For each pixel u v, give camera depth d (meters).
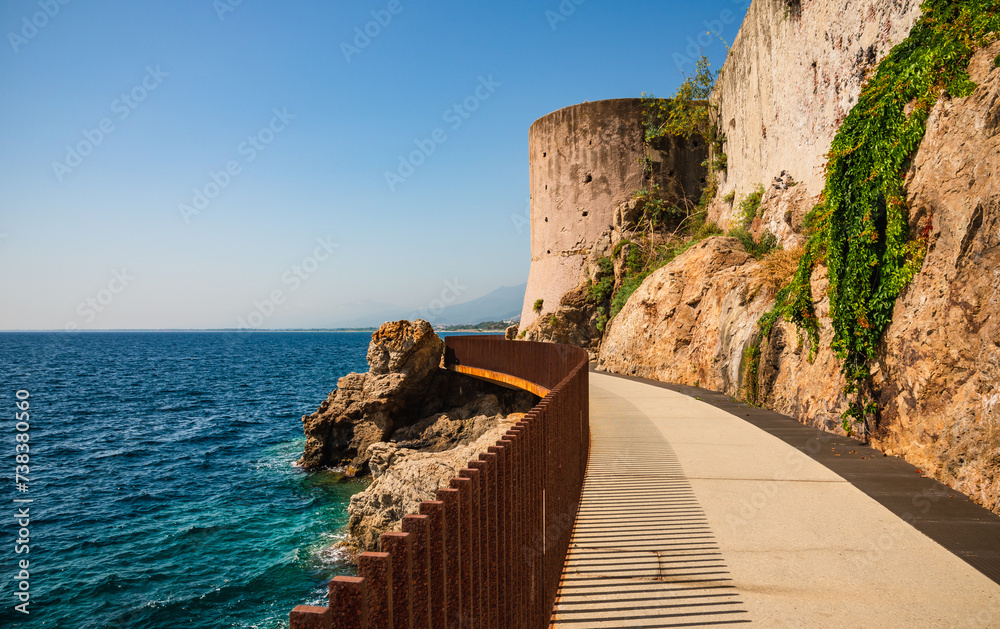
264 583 14.60
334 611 1.70
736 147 28.33
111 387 61.78
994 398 7.14
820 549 5.99
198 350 155.38
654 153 38.41
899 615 4.70
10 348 164.12
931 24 9.94
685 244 30.97
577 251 40.41
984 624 4.54
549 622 4.64
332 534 17.56
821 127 18.05
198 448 30.80
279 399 51.66
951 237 8.41
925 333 8.66
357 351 152.12
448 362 29.56
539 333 36.97
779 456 9.78
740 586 5.21
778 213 20.88
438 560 2.36
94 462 27.86
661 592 5.11
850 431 10.79
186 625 12.83
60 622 12.99
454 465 14.23
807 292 13.33
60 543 17.38
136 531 18.31
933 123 9.27
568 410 6.57
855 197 10.62
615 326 28.66
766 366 15.07
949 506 7.12
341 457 26.09
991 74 8.20
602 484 8.37
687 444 10.83
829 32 17.38
